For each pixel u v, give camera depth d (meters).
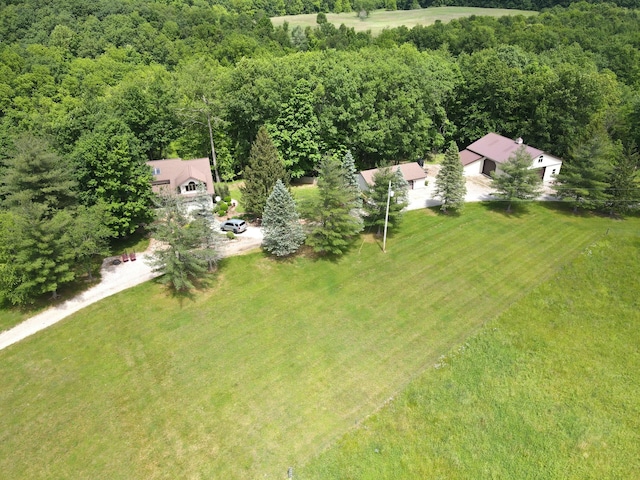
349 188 48.88
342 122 63.47
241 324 36.38
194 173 55.03
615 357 34.47
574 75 65.38
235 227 48.97
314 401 29.66
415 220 53.56
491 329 36.38
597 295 40.91
